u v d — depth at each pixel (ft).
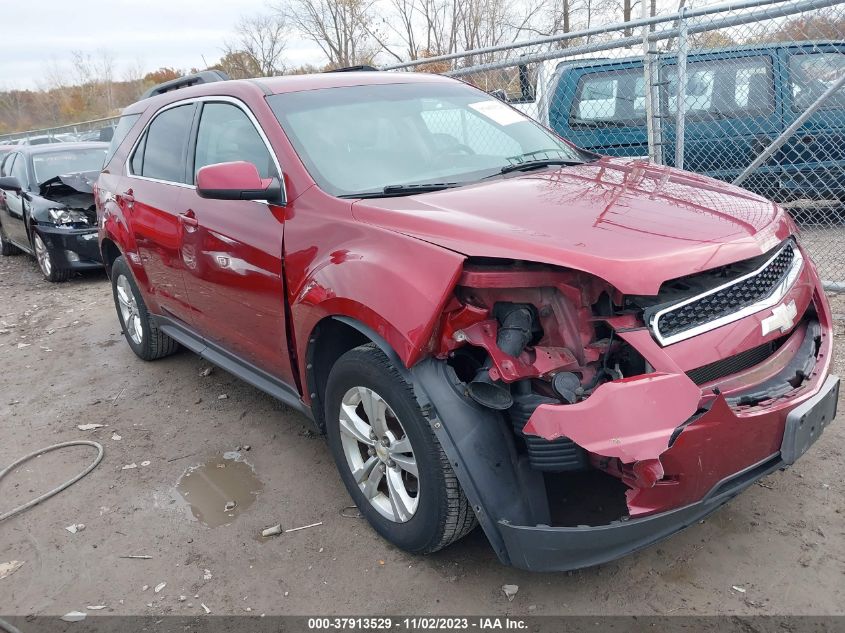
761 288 8.51
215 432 13.97
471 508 8.55
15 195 31.17
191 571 9.82
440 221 8.70
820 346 9.26
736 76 24.03
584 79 25.86
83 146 33.32
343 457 10.24
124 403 15.79
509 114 13.70
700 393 7.35
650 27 21.43
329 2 79.10
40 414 15.64
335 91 12.57
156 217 14.37
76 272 29.78
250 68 86.74
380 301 8.46
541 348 7.93
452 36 68.80
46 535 10.97
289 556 9.96
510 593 8.86
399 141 11.83
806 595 8.38
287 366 11.23
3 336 22.09
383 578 9.33
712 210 9.07
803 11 16.15
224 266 11.96
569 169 11.46
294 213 10.51
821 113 23.58
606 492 9.85
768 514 9.89
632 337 7.55
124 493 11.99
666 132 23.67
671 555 9.26
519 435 8.12
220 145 12.81
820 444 11.53
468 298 8.17
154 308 16.19
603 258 7.63
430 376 8.20
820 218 24.93
